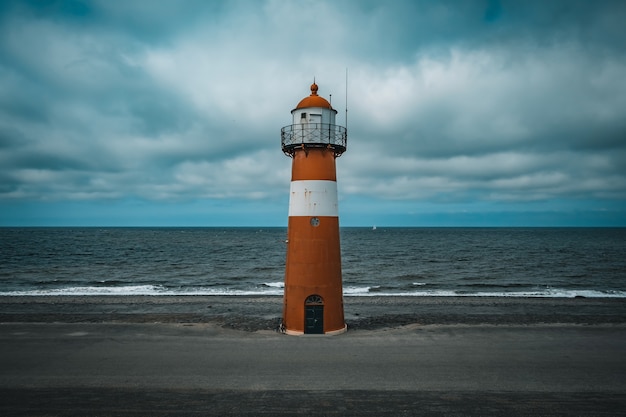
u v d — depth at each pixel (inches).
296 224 692.1
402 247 3693.4
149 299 1207.6
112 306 1103.0
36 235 5876.0
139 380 524.4
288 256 711.1
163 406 457.4
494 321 913.5
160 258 2598.4
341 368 561.0
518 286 1537.9
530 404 464.1
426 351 628.7
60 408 451.5
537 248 3508.9
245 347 643.5
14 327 777.6
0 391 492.4
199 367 565.6
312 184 681.6
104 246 3639.3
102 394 486.0
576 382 522.3
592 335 725.9
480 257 2677.2
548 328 779.4
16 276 1760.6
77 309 1065.5
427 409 452.4
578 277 1764.3
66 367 567.2
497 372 551.5
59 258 2544.3
